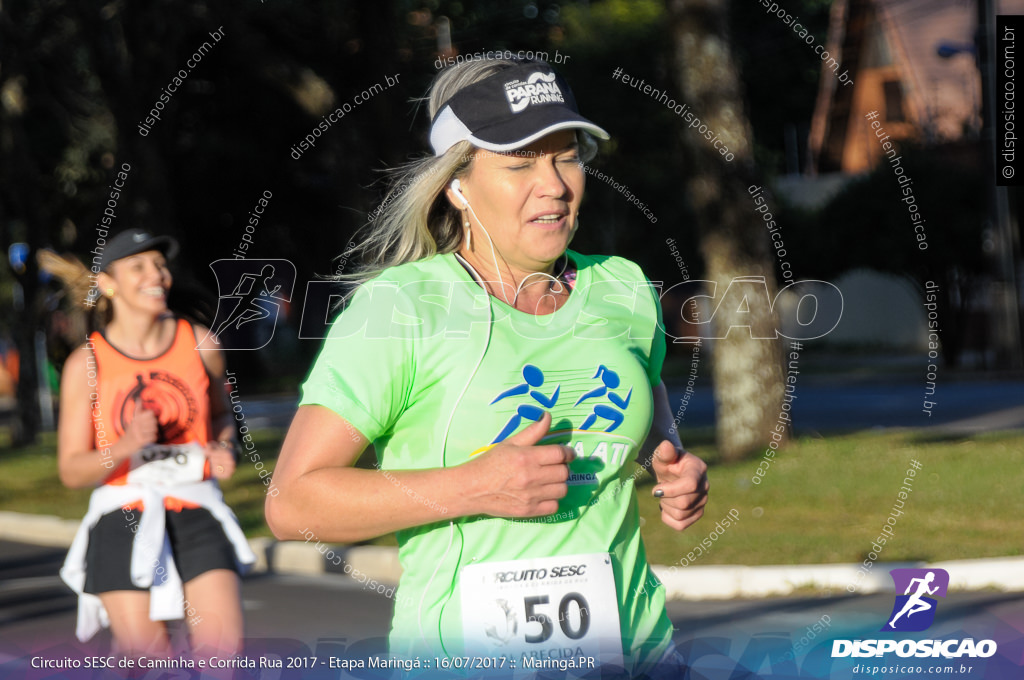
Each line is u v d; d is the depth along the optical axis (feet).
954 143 263.70
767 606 65.41
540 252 23.98
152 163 158.81
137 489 38.68
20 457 173.68
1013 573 68.85
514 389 22.75
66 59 209.56
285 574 82.79
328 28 158.81
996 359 238.07
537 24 219.61
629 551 24.12
